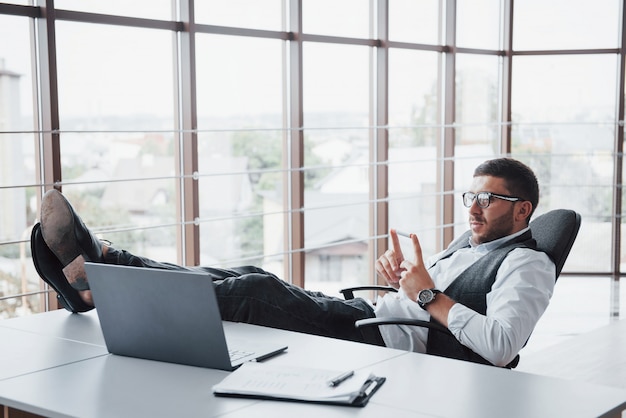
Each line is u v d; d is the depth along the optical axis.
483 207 2.73
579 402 1.59
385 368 1.83
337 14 5.23
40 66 3.81
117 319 1.95
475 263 2.67
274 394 1.61
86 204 4.21
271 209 5.04
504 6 6.18
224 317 2.46
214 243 4.79
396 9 5.62
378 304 2.75
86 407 1.60
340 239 5.45
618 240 6.26
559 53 6.19
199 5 4.53
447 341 2.60
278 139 5.02
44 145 3.87
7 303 3.90
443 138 5.95
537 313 2.46
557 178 6.27
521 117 6.27
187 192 4.49
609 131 6.21
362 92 5.42
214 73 4.66
